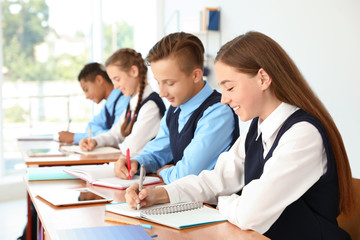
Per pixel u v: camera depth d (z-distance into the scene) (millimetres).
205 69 5141
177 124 1945
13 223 3650
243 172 1464
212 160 1775
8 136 4809
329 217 1245
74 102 5262
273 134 1281
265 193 1131
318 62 3811
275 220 1151
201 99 1854
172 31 5688
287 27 4094
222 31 4949
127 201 1287
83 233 1031
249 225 1119
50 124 5102
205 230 1110
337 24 3623
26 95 4949
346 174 1241
